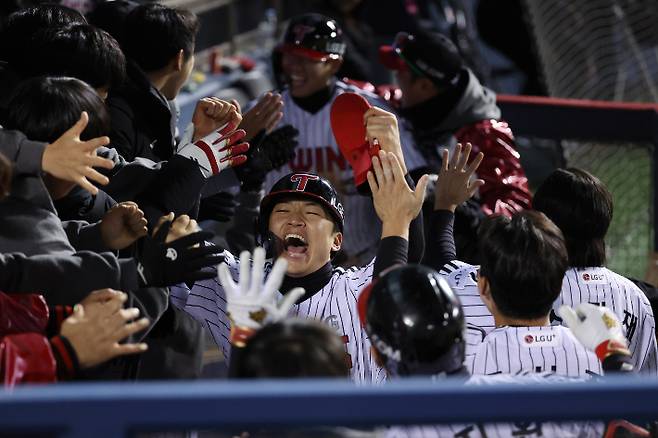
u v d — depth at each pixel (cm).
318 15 1620
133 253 930
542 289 827
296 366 601
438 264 1035
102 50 1060
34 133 877
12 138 824
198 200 1099
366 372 984
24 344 733
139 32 1256
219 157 1020
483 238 855
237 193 1386
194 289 1035
